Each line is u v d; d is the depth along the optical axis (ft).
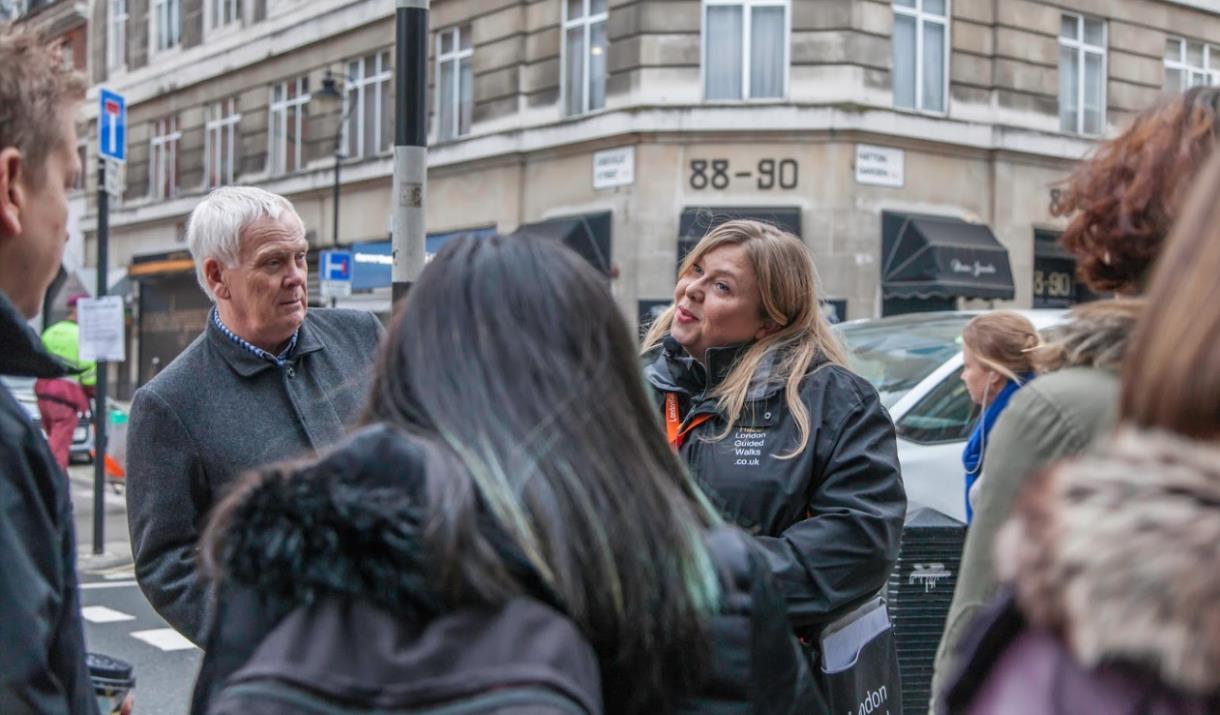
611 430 4.25
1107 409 5.13
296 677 3.65
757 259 8.82
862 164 48.60
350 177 64.18
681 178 48.96
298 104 69.51
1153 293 3.44
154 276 80.84
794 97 48.55
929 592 12.73
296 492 3.84
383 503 3.79
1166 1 59.36
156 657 18.90
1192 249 3.35
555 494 4.00
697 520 4.52
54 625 4.65
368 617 3.76
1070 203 5.98
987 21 52.95
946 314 19.89
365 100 64.90
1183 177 5.37
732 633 4.17
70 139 5.26
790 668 4.44
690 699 4.12
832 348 9.05
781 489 8.25
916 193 50.65
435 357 4.29
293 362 8.96
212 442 8.39
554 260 4.51
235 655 3.96
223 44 75.05
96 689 6.03
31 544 4.50
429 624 3.80
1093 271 5.90
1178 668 2.84
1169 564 2.85
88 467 48.16
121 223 85.20
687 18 48.85
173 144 81.51
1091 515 3.02
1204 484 2.98
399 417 4.34
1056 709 3.10
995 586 5.44
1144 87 58.80
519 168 54.60
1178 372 3.23
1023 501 3.31
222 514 4.06
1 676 4.21
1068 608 3.01
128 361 85.71
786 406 8.52
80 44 91.97
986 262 50.14
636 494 4.16
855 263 48.44
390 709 3.59
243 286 8.55
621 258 49.73
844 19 48.29
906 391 16.43
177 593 8.02
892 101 49.83
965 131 51.75
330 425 8.89
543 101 53.72
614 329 4.52
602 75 51.96
